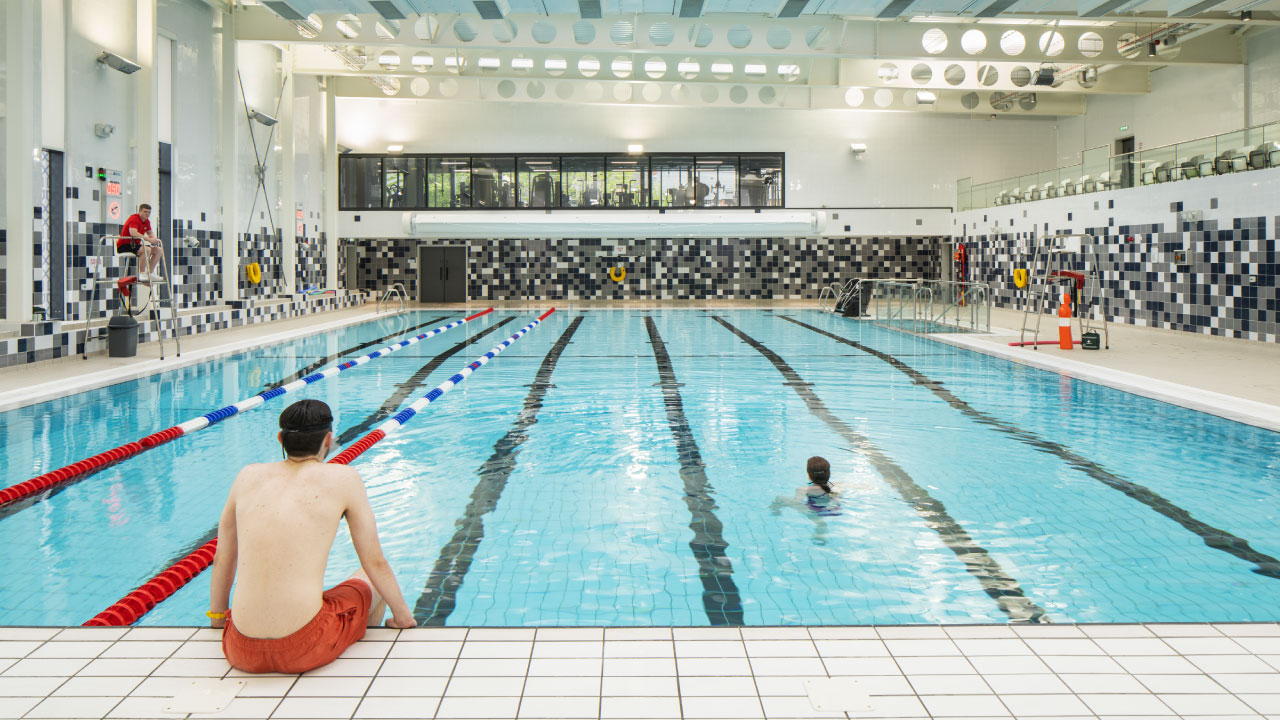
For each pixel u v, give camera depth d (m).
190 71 11.61
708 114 18.70
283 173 14.78
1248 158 9.90
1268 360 8.29
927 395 6.74
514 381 7.56
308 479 2.06
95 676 1.97
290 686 1.92
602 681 1.94
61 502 3.90
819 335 11.75
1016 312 15.55
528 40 11.65
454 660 2.05
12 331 7.76
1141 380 7.08
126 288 8.62
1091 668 2.00
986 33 12.03
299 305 14.79
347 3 8.90
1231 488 4.04
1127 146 16.31
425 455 4.79
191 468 4.52
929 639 2.16
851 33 11.88
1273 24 11.14
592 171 18.67
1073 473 4.33
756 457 4.72
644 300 19.28
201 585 2.93
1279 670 1.98
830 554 3.18
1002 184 16.45
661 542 3.32
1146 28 12.15
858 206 18.91
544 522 3.58
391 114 18.44
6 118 8.05
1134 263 12.13
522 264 19.22
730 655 2.07
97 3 9.23
